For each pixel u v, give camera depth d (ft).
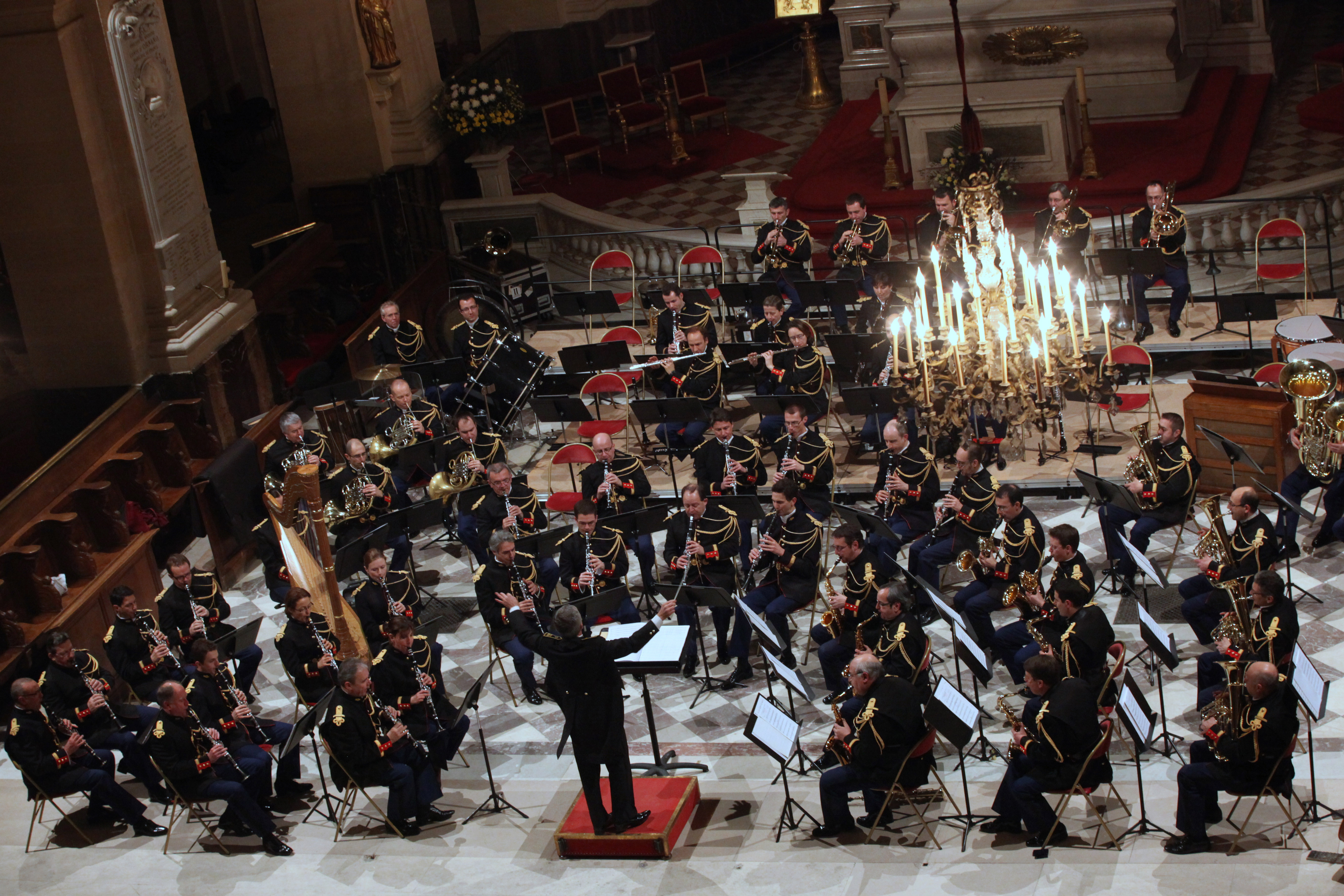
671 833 33.42
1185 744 35.55
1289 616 34.35
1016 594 37.60
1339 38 78.84
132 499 50.21
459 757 39.55
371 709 35.55
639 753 38.65
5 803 39.68
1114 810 33.01
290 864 34.96
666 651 35.78
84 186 51.24
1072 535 36.58
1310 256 56.90
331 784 38.91
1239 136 67.51
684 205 72.54
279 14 68.03
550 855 33.86
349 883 33.68
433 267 65.31
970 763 35.96
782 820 33.35
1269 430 44.14
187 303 54.70
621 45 84.89
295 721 42.45
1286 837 30.68
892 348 48.62
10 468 52.54
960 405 41.27
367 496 48.19
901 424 46.01
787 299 57.16
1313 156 65.98
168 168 53.98
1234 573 38.32
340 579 42.96
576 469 53.83
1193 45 73.56
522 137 86.22
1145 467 41.96
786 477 44.04
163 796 37.65
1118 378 46.52
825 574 42.14
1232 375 52.24
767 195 65.16
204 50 86.07
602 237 66.44
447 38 90.89
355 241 71.46
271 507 48.60
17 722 36.88
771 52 96.22
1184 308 55.72
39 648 44.24
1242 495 38.50
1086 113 64.44
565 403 49.03
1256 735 29.68
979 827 32.94
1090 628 34.78
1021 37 71.46
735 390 56.13
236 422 56.59
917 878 30.81
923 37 72.49
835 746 32.91
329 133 69.92
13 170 51.29
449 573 49.52
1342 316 51.60
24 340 56.29
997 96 66.08
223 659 38.93
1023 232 62.64
